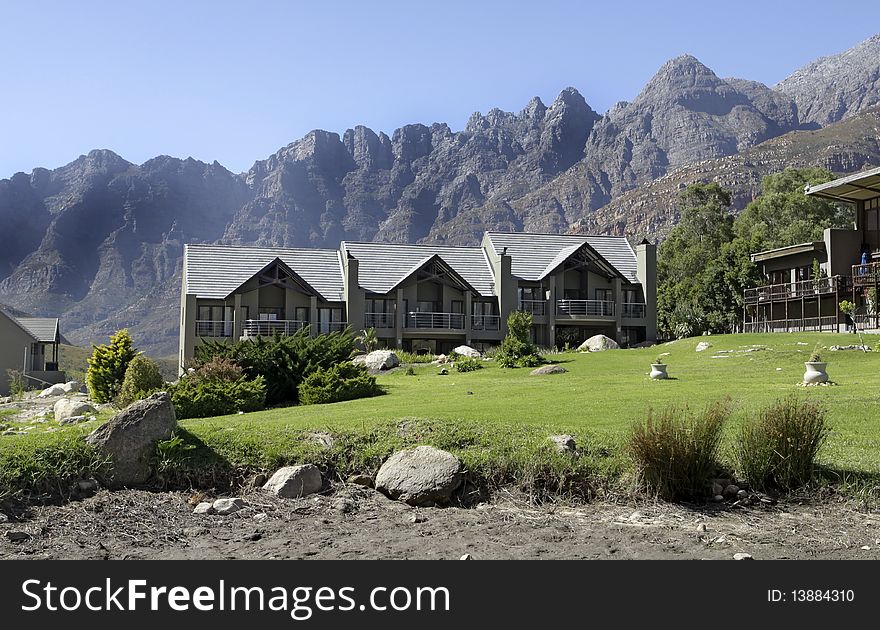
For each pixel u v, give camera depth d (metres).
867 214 54.03
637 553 9.42
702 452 11.80
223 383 23.88
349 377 26.38
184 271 59.28
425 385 29.66
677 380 27.53
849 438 14.69
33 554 9.48
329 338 28.47
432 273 60.44
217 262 58.84
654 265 64.94
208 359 26.88
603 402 20.02
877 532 10.21
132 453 12.00
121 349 32.56
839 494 11.77
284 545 9.80
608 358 41.53
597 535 10.11
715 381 26.58
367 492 12.16
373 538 10.05
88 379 32.53
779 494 11.95
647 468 11.84
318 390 25.06
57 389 40.06
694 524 10.63
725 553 9.43
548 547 9.64
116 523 10.49
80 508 10.91
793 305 56.47
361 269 61.34
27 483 11.16
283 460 12.70
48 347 80.94
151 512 10.94
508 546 9.69
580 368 37.16
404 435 13.84
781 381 25.97
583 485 12.01
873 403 18.78
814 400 18.95
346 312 58.22
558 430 14.18
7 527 10.16
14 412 29.59
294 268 60.88
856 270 50.12
